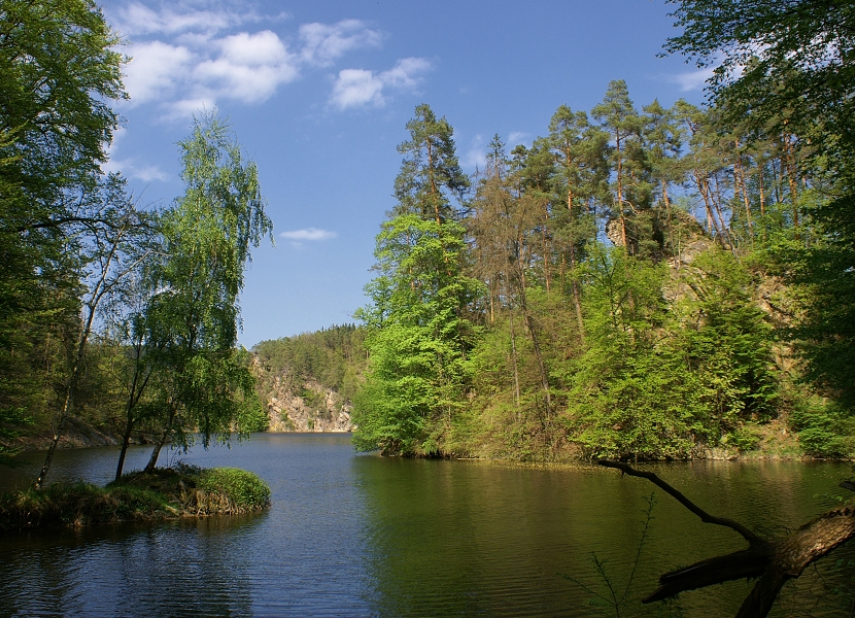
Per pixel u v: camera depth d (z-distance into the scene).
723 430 33.47
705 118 42.56
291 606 10.34
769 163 41.56
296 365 150.88
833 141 10.14
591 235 41.28
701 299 36.00
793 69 8.81
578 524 15.96
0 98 14.85
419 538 15.30
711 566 3.64
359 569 12.56
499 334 38.69
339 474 32.34
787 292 28.34
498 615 9.59
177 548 14.85
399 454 45.62
